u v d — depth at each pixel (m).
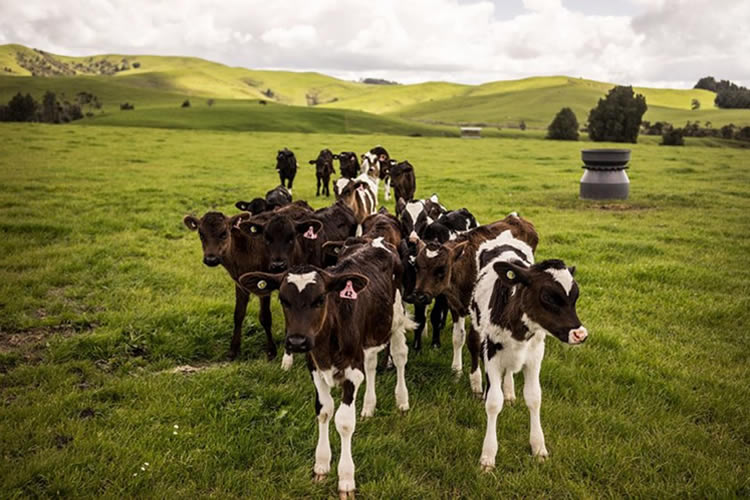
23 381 6.23
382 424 5.59
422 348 7.55
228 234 7.50
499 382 5.00
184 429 5.32
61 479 4.54
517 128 124.31
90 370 6.49
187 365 6.98
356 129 92.06
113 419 5.46
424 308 7.53
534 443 5.09
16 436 5.08
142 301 8.68
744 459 5.05
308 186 22.48
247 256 7.51
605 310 8.78
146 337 7.35
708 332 7.97
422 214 8.86
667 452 5.09
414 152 38.22
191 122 81.88
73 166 24.72
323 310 4.46
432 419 5.64
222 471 4.80
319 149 37.47
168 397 5.91
